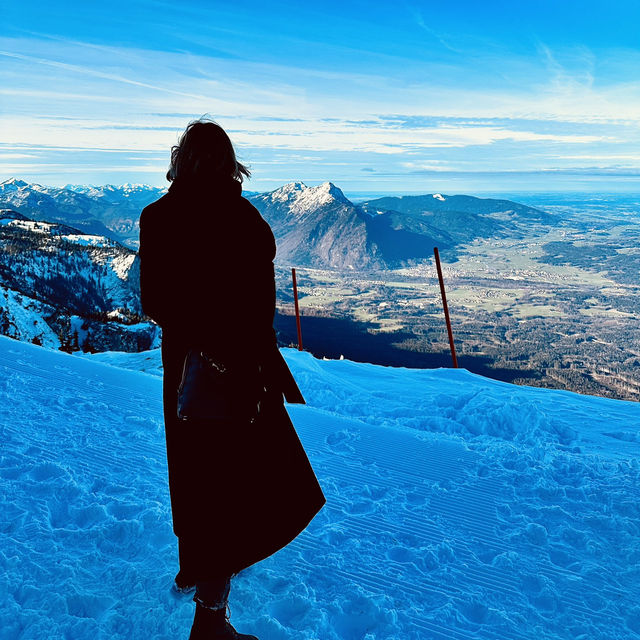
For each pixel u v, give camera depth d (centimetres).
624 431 529
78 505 291
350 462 388
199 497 195
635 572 261
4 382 500
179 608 213
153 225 187
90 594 220
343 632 213
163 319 188
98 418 432
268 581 239
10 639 197
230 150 199
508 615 225
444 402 601
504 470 381
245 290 185
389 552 270
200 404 178
